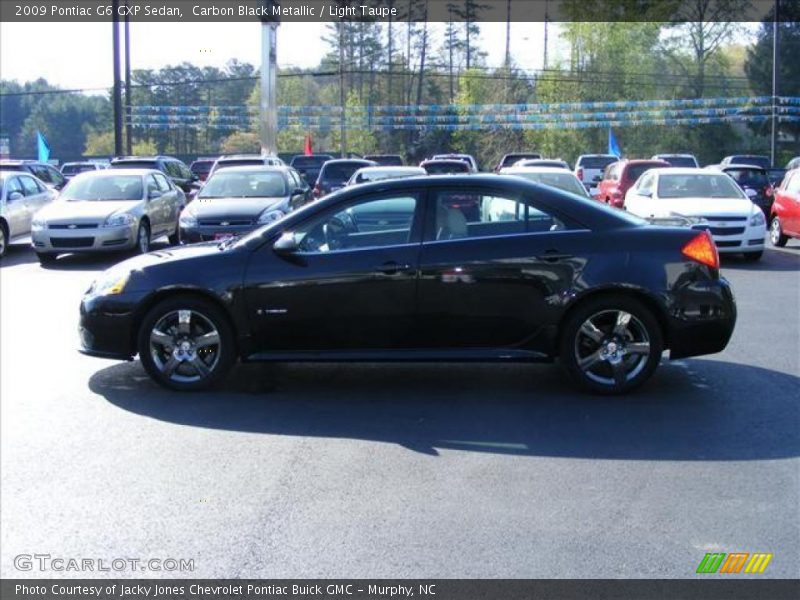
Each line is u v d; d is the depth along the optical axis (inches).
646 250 256.1
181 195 741.3
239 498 186.1
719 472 199.3
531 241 256.7
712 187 620.7
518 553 160.4
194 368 267.3
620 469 201.2
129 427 234.4
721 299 258.2
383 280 256.2
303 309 259.3
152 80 2094.0
